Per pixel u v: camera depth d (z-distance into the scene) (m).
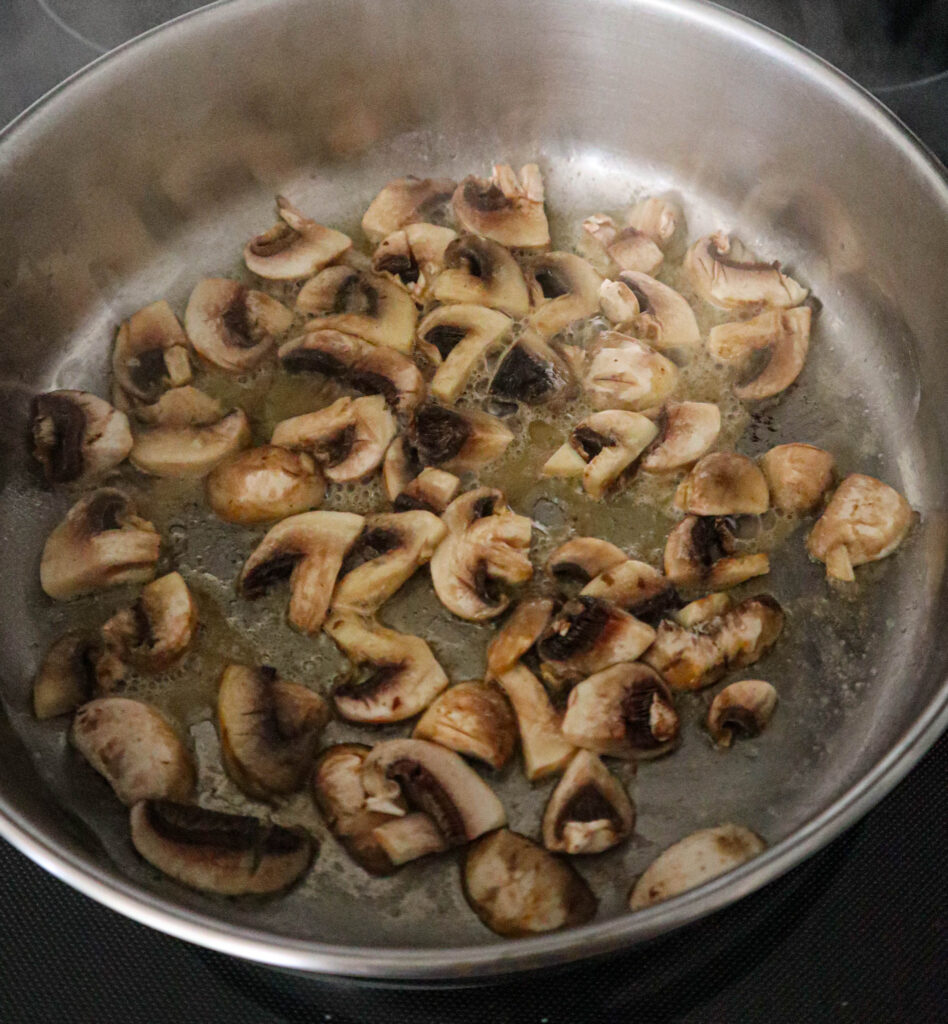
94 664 0.25
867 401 0.30
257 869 0.22
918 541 0.27
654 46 0.31
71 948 0.22
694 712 0.25
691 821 0.23
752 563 0.26
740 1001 0.21
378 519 0.27
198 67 0.30
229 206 0.34
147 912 0.18
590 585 0.25
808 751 0.24
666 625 0.25
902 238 0.29
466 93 0.34
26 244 0.30
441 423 0.28
